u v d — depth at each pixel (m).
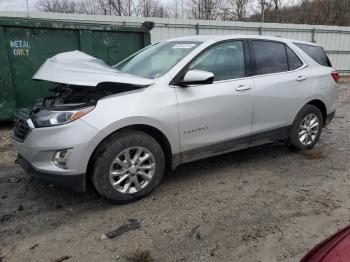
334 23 26.31
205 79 3.79
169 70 3.96
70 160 3.39
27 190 4.21
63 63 4.11
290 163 4.99
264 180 4.39
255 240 3.11
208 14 25.11
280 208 3.67
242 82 4.43
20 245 3.13
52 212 3.68
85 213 3.64
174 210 3.66
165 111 3.80
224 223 3.39
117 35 8.07
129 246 3.07
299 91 5.05
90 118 3.42
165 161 4.12
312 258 1.90
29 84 7.30
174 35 13.83
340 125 7.39
